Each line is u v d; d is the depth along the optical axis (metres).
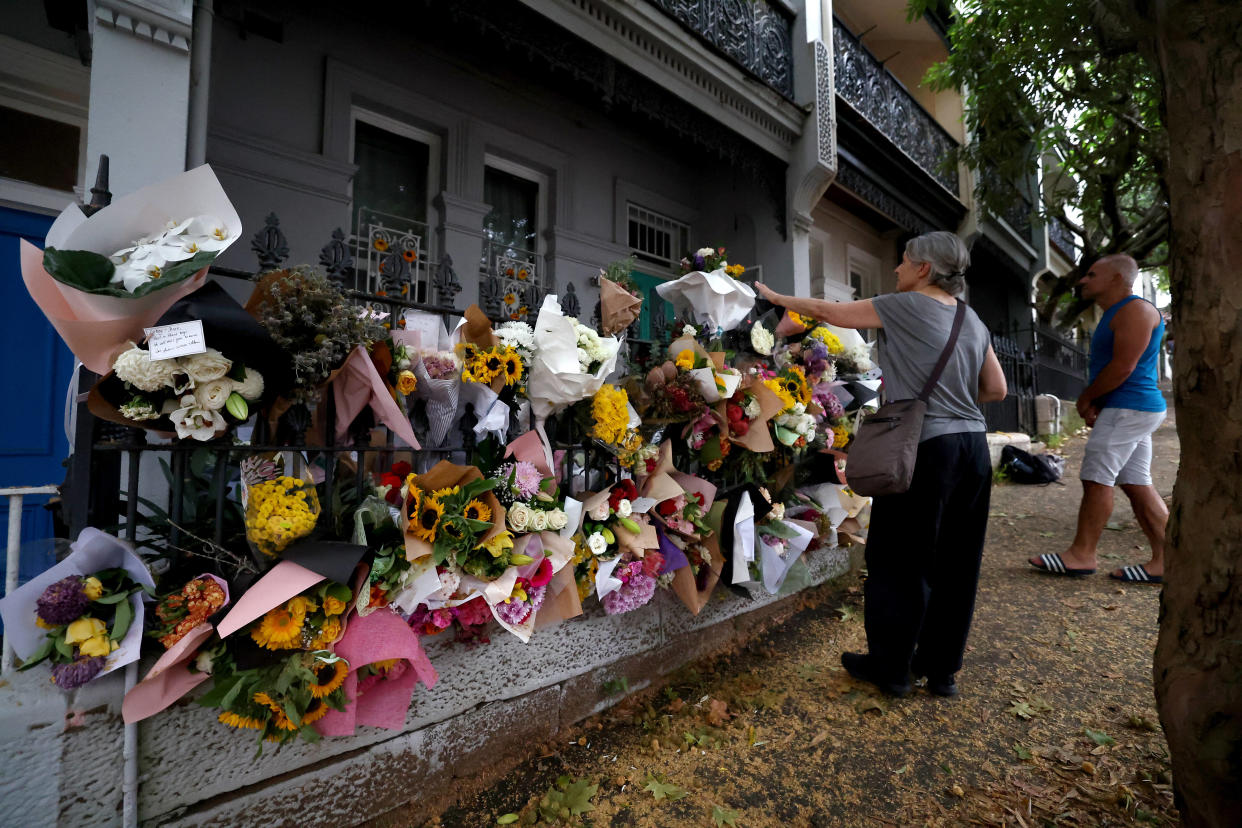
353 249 4.49
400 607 1.62
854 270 9.62
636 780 1.94
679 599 2.69
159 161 2.19
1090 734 2.03
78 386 1.53
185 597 1.36
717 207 6.84
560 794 1.85
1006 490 6.29
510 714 2.04
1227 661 1.05
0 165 3.31
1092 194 8.88
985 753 1.99
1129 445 3.32
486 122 5.25
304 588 1.36
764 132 5.44
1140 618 2.92
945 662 2.36
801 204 5.87
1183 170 1.11
